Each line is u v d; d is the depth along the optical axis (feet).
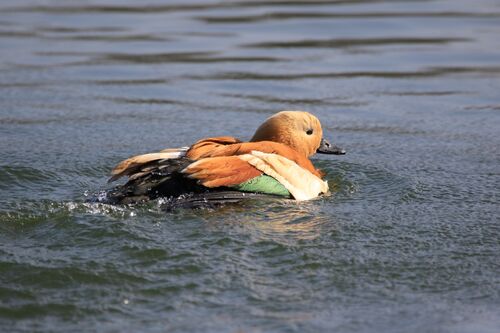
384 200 45.11
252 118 64.23
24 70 77.82
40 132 59.31
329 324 30.91
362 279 34.71
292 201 43.01
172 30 95.61
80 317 30.73
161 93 71.61
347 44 89.20
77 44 88.43
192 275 34.14
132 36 92.38
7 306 31.35
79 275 33.81
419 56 84.12
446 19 100.89
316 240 38.34
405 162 53.78
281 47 87.86
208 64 81.25
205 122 63.05
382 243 38.40
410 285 34.37
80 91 71.51
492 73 78.23
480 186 48.21
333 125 63.21
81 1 114.01
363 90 72.95
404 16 102.53
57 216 39.60
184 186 41.39
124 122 62.75
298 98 70.18
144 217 39.52
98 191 45.75
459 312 32.27
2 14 104.68
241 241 37.55
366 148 57.36
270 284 33.83
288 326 30.60
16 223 39.32
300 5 110.93
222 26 97.40
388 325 31.07
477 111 67.10
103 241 36.99
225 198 41.32
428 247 38.19
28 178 48.01
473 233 39.99
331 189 46.96
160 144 57.11
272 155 43.75
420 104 68.95
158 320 30.68
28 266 34.42
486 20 99.96
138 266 34.81
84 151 54.65
